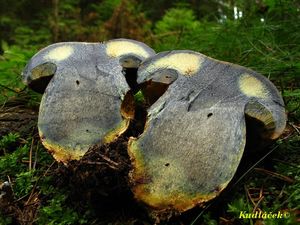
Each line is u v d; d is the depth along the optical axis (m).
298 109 0.24
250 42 0.33
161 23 0.60
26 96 0.29
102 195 0.17
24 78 0.22
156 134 0.17
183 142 0.17
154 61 0.20
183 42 0.45
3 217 0.17
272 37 0.34
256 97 0.18
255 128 0.18
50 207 0.18
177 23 0.59
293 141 0.21
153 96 0.22
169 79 0.19
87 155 0.17
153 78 0.20
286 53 0.31
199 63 0.20
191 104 0.18
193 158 0.17
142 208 0.17
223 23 0.44
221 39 0.39
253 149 0.19
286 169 0.19
